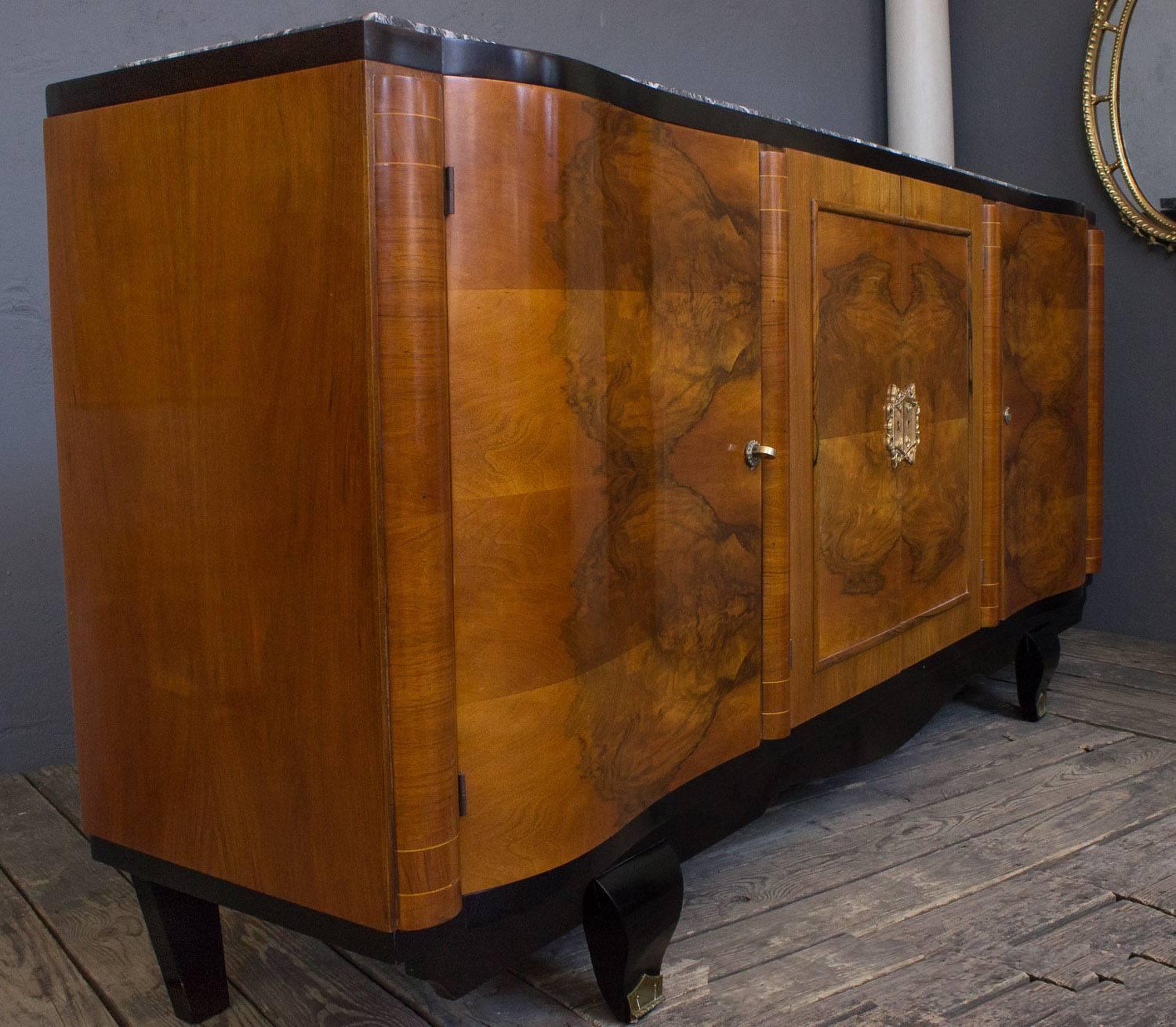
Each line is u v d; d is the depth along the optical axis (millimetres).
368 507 957
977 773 1998
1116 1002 1245
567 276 1071
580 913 1186
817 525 1583
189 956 1244
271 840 1068
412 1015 1265
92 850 1242
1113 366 2979
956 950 1369
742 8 2977
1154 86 2791
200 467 1069
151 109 1055
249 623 1054
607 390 1153
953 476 1989
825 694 1627
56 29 1996
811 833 1748
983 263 2057
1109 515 3020
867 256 1677
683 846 1364
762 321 1460
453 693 1012
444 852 1007
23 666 2059
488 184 995
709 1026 1214
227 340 1031
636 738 1242
